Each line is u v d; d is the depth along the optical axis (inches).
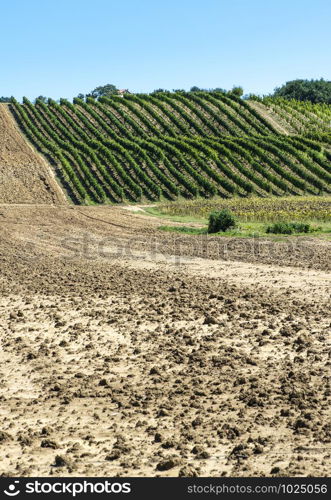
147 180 2442.2
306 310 584.7
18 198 2269.9
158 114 3449.8
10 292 714.2
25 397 382.9
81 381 407.8
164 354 464.8
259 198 2222.0
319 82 4955.7
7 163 2731.3
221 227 1357.0
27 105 3708.2
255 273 820.6
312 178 2477.9
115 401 370.9
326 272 810.2
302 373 403.9
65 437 320.2
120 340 505.7
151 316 579.8
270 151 2719.0
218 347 476.7
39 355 468.4
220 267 882.8
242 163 2689.5
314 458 284.7
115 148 2861.7
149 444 308.5
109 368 435.5
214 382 398.0
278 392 374.0
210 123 3284.9
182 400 369.1
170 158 2765.7
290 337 497.7
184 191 2463.1
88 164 2733.8
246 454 291.0
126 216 1775.3
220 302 632.4
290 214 1555.1
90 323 561.9
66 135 3134.8
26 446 309.3
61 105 3730.3
